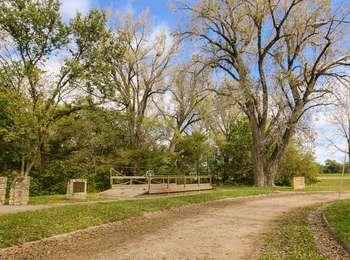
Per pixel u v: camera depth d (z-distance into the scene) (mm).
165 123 47062
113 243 12281
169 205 21266
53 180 37688
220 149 49750
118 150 43031
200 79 37125
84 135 40906
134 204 20516
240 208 21641
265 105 37844
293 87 36781
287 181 49156
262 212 19859
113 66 37969
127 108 45469
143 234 13781
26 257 10430
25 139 32594
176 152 46594
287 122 37188
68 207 18141
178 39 37094
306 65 37031
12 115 31094
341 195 31547
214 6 35781
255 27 37156
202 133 48438
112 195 27359
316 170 51594
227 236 13328
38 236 12430
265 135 39375
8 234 12133
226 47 37219
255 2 35500
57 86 33688
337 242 12352
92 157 42031
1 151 34406
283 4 36281
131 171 42812
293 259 10008
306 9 36188
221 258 10367
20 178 20812
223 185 46688
